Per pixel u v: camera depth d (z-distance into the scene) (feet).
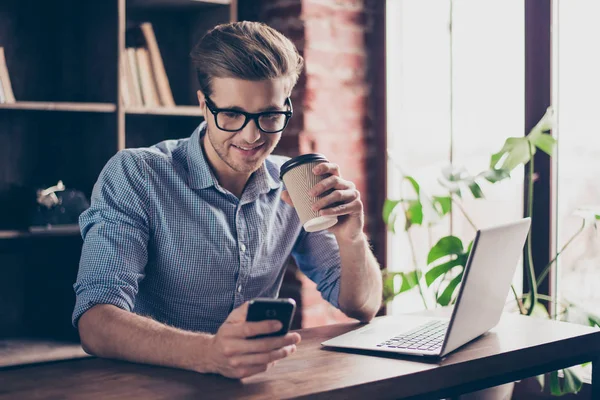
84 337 4.20
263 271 5.38
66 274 8.27
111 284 4.34
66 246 8.29
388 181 9.37
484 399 5.97
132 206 4.77
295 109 8.85
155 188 4.93
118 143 8.05
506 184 7.98
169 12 9.38
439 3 8.72
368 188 9.43
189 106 9.02
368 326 5.03
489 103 8.18
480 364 4.16
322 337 4.74
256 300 3.38
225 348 3.47
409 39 9.13
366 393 3.62
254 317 3.41
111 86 8.12
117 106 8.04
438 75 8.76
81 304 4.26
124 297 4.35
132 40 8.57
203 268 5.04
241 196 5.20
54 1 8.63
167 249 4.95
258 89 4.33
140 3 8.85
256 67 4.27
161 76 8.55
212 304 5.15
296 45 8.82
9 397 3.41
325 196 4.09
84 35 8.61
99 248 4.46
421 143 9.00
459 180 7.09
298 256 5.80
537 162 7.65
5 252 8.48
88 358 4.16
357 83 9.29
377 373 3.80
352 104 9.23
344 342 4.48
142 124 9.28
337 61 9.05
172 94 9.45
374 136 9.48
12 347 7.79
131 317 4.13
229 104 4.36
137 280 4.57
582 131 7.33
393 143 9.37
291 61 4.46
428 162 8.89
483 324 4.57
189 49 9.51
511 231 4.42
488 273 4.24
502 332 4.90
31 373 3.82
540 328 5.03
